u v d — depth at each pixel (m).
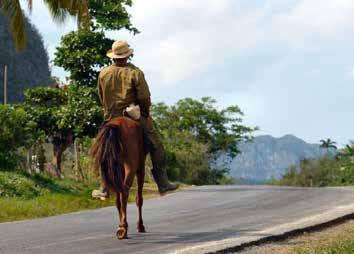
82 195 20.33
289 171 66.31
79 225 12.59
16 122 23.17
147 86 10.52
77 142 27.31
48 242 10.22
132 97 10.47
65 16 24.17
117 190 9.75
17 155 23.62
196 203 17.45
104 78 10.51
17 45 24.14
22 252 9.30
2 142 22.72
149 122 10.51
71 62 25.78
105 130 9.77
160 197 20.41
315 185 61.56
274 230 10.64
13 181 20.30
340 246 9.18
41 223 12.95
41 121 26.05
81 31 25.86
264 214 13.79
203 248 9.16
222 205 16.45
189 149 51.56
